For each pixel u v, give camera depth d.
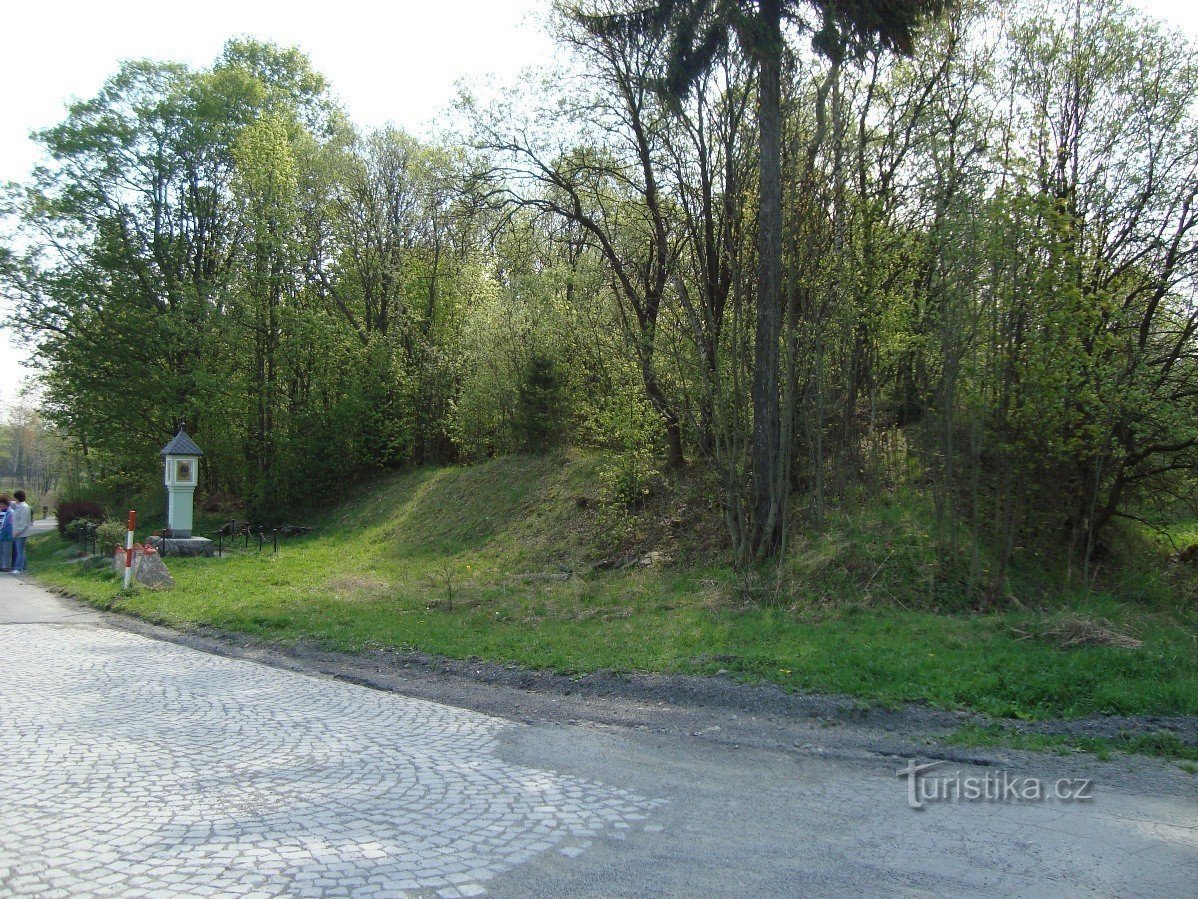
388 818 5.32
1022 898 4.32
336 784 5.97
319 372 31.45
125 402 30.84
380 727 7.70
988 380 13.14
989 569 13.30
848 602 12.70
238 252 31.67
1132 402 13.98
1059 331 12.99
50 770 6.12
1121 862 4.81
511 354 25.69
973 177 13.40
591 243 21.89
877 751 7.07
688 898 4.28
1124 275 15.87
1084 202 16.00
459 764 6.56
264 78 37.28
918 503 15.02
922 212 15.32
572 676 9.67
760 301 14.81
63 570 21.50
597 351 23.67
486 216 21.12
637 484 19.25
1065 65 16.14
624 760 6.79
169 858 4.60
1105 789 6.12
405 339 32.16
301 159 31.44
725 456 16.16
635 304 19.47
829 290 14.96
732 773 6.49
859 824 5.40
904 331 14.25
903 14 14.21
